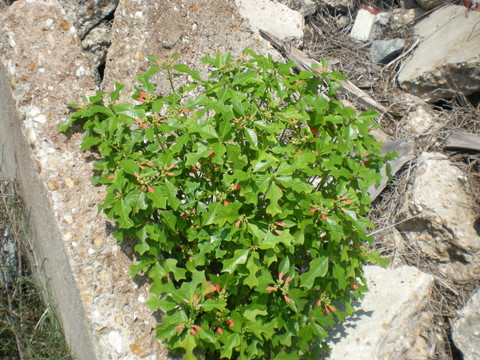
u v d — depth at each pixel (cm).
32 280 88
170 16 95
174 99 66
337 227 61
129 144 64
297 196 61
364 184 66
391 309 80
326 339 77
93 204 69
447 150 104
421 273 86
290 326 66
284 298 65
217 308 61
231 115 59
